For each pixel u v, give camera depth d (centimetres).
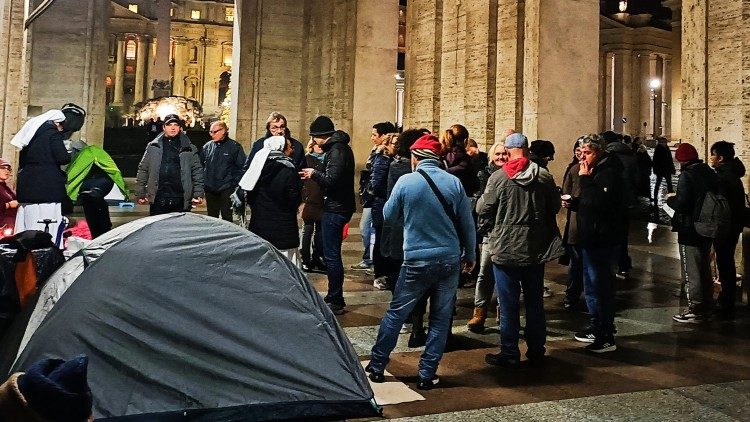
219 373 393
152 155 701
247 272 416
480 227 525
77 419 174
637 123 5256
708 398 456
